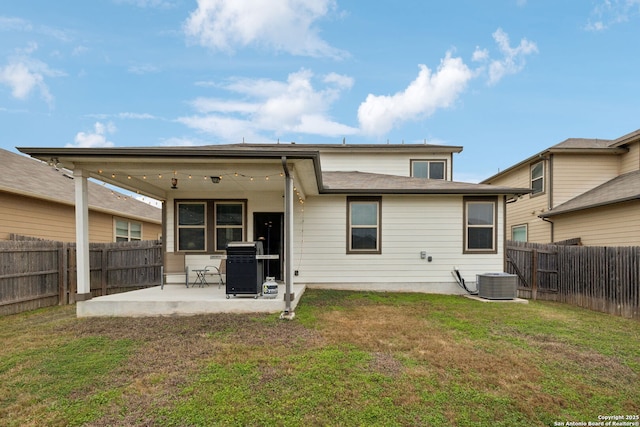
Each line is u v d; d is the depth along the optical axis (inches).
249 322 224.7
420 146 523.8
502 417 119.3
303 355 167.3
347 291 351.9
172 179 286.8
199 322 225.0
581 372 154.1
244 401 126.0
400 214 368.2
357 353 170.4
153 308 249.0
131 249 383.6
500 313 260.1
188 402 125.2
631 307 257.8
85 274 249.1
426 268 365.7
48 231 410.3
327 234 366.9
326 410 121.2
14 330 214.5
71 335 201.5
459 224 366.9
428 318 241.1
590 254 299.4
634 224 373.7
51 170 506.0
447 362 161.6
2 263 270.4
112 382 140.7
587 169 489.4
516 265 373.4
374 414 119.3
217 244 363.3
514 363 161.8
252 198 365.4
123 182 291.9
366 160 530.0
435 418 117.8
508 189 357.4
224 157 236.5
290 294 244.4
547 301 336.8
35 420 115.3
